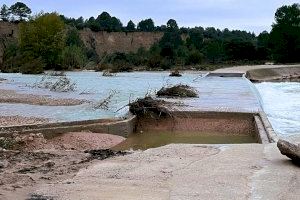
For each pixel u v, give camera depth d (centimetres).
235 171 1082
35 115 2277
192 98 2961
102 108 2511
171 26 16100
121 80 4962
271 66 7825
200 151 1335
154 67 7744
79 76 5734
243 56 9619
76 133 1916
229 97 3033
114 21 16350
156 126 2223
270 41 9594
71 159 1281
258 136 1880
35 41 7606
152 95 3120
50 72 6606
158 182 1021
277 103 3203
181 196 912
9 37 12425
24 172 1138
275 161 1174
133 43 15900
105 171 1126
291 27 9244
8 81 4766
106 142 1884
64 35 7950
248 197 896
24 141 1702
